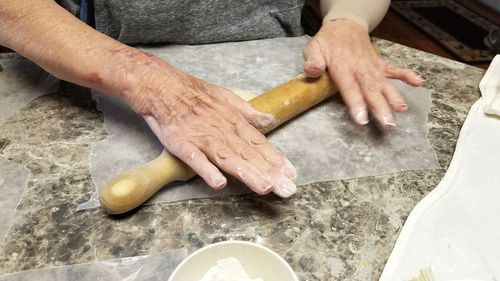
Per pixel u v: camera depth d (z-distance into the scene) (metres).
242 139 0.60
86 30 0.72
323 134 0.71
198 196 0.60
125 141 0.68
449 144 0.71
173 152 0.59
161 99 0.64
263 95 0.72
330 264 0.52
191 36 0.95
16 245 0.53
